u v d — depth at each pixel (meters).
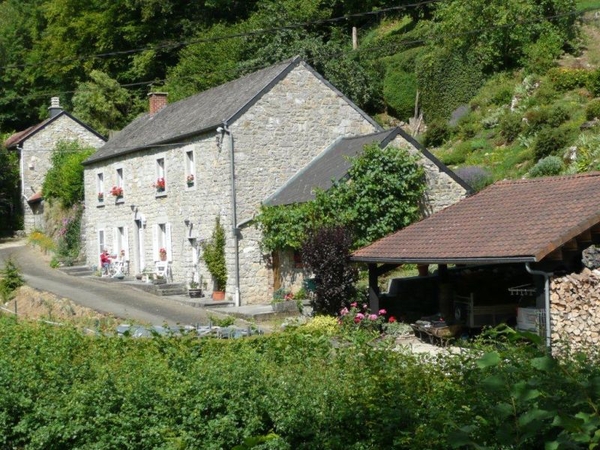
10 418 9.45
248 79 28.53
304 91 26.73
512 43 34.91
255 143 26.00
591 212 14.71
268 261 25.73
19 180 48.47
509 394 4.87
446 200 24.38
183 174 28.14
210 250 26.14
